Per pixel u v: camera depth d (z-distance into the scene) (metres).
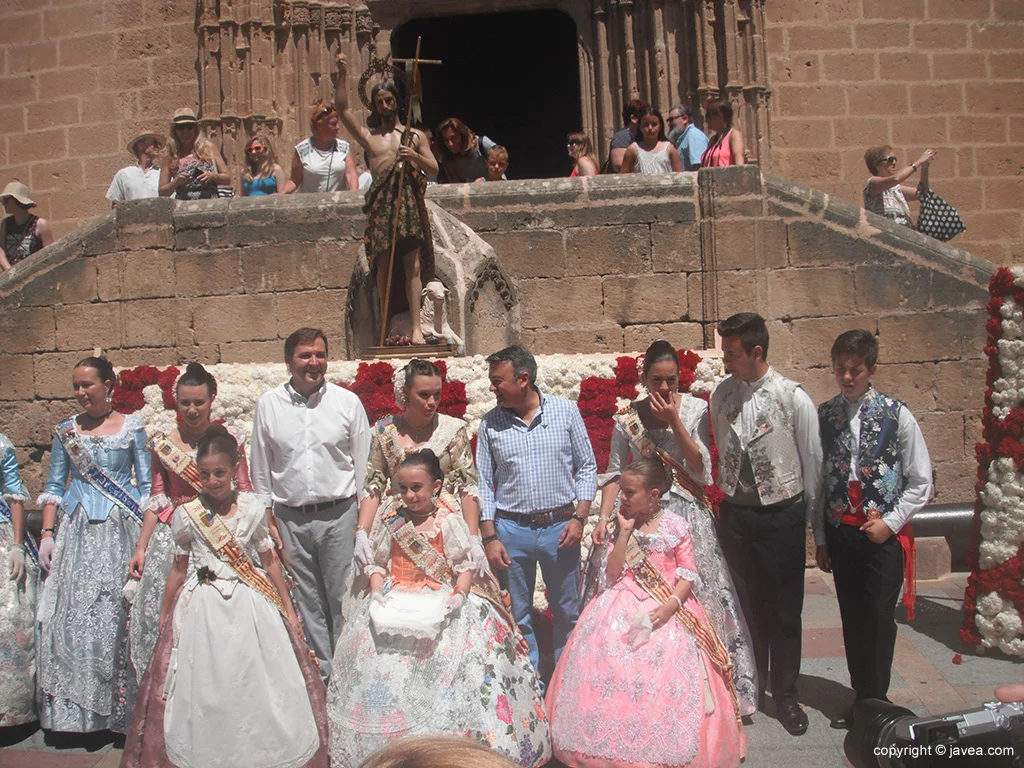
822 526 5.36
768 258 9.04
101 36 14.26
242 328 9.48
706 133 13.09
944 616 7.00
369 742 4.31
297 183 10.76
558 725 4.64
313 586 5.56
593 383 7.21
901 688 5.73
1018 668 6.00
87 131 14.30
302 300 9.43
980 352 8.95
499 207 9.35
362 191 9.45
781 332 9.03
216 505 4.66
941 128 13.48
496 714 4.40
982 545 6.22
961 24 13.49
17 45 14.48
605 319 9.29
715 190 9.07
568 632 5.45
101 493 5.62
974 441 8.95
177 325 9.52
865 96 13.47
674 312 9.22
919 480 5.14
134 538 5.62
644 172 10.28
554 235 9.32
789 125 13.46
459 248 8.77
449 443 5.18
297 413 5.48
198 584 4.53
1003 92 13.52
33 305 9.55
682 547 4.83
